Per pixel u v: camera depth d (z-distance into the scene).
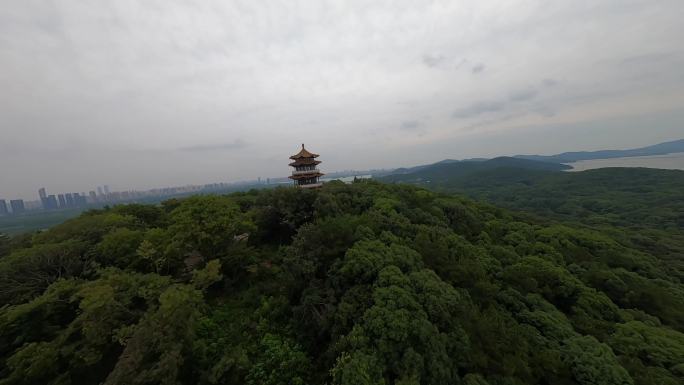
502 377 18.84
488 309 25.67
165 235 27.75
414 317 19.14
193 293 21.05
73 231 30.55
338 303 22.61
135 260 26.50
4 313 19.28
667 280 43.59
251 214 35.94
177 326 18.16
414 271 23.95
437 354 17.56
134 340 16.53
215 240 28.00
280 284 27.84
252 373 19.42
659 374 21.56
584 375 21.17
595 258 44.50
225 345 21.73
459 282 27.67
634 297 34.84
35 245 27.56
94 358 17.83
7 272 23.16
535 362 21.44
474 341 20.66
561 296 33.16
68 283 22.00
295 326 23.05
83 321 18.84
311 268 24.97
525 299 30.27
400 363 17.03
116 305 20.06
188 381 18.58
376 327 18.31
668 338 25.44
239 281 29.56
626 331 26.61
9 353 18.88
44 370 17.23
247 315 25.20
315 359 21.33
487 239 43.84
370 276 23.28
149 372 15.44
